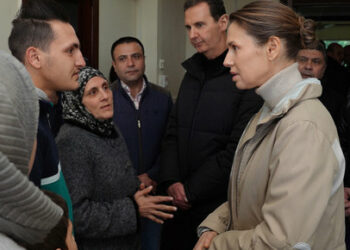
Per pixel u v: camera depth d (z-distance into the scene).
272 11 1.08
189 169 1.99
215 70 1.93
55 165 1.05
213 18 1.86
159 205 1.52
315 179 0.96
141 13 3.99
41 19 1.14
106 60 3.48
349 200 1.83
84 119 1.46
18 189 0.46
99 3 3.30
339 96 2.51
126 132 2.42
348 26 4.50
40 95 1.08
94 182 1.45
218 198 1.89
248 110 1.80
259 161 1.10
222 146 1.90
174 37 4.56
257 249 1.00
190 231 1.97
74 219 1.35
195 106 1.98
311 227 0.94
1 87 0.49
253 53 1.09
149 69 4.00
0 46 2.03
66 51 1.16
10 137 0.48
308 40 1.10
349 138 1.97
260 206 1.12
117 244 1.50
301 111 1.02
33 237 0.53
